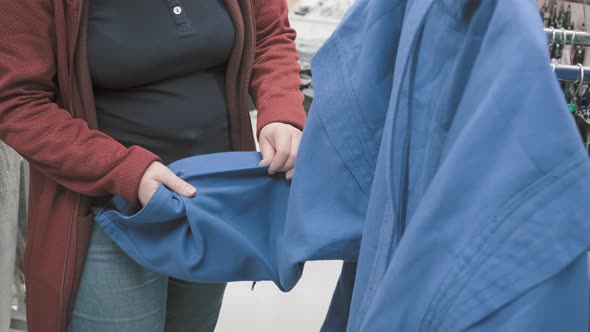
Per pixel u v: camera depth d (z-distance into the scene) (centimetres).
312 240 92
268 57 148
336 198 93
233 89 144
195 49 131
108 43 123
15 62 116
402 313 69
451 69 77
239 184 126
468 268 64
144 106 132
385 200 80
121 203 127
